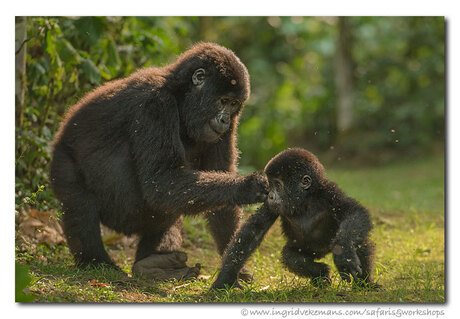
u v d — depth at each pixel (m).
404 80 36.19
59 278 10.01
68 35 16.03
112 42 16.03
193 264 12.90
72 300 8.88
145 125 10.65
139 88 11.02
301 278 11.24
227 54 11.06
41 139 14.08
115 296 9.18
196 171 10.68
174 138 10.67
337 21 34.12
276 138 33.06
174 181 10.49
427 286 10.28
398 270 11.75
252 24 37.94
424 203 20.56
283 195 10.78
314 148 34.97
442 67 35.22
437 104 34.31
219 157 11.73
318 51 36.81
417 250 13.59
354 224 10.02
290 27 37.06
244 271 11.30
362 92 36.38
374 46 37.22
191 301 9.41
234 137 11.87
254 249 10.42
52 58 14.54
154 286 10.27
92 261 11.03
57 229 13.08
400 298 9.53
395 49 37.16
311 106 35.91
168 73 11.18
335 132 35.53
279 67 38.00
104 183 11.09
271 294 9.77
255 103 35.19
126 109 10.99
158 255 11.22
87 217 11.07
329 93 36.22
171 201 10.50
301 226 10.89
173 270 11.19
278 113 34.94
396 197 21.58
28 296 7.05
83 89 16.33
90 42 15.18
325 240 10.99
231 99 10.98
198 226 15.84
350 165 31.95
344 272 9.90
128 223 11.42
